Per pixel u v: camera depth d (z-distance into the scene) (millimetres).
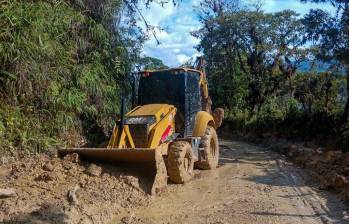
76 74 10859
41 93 9969
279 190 9430
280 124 23234
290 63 28562
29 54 9172
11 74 8992
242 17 29141
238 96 30078
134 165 9148
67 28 10805
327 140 17938
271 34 28844
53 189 7734
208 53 30938
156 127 9719
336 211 7785
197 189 9383
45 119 10289
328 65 20766
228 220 7227
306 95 27594
